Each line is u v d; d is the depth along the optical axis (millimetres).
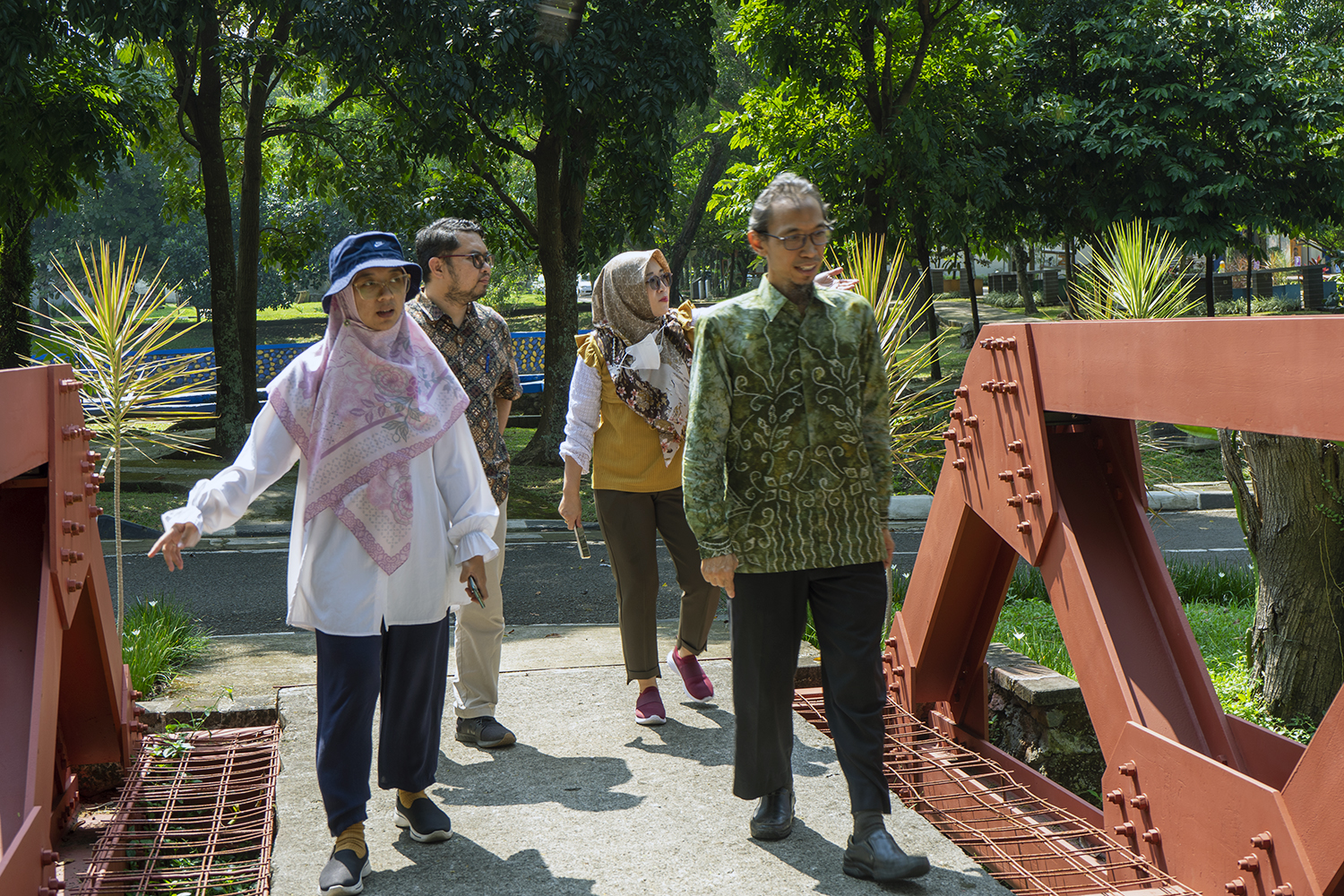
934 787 3732
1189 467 14500
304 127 17859
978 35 15273
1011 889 2936
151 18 11352
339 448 2760
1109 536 3154
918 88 15516
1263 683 5000
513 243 16734
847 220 14633
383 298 2791
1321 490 4766
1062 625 3090
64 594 2709
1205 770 2486
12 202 13000
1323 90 16016
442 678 2975
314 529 2791
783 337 2775
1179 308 5996
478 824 3145
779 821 2998
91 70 13172
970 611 3943
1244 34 16438
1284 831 2232
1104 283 6250
